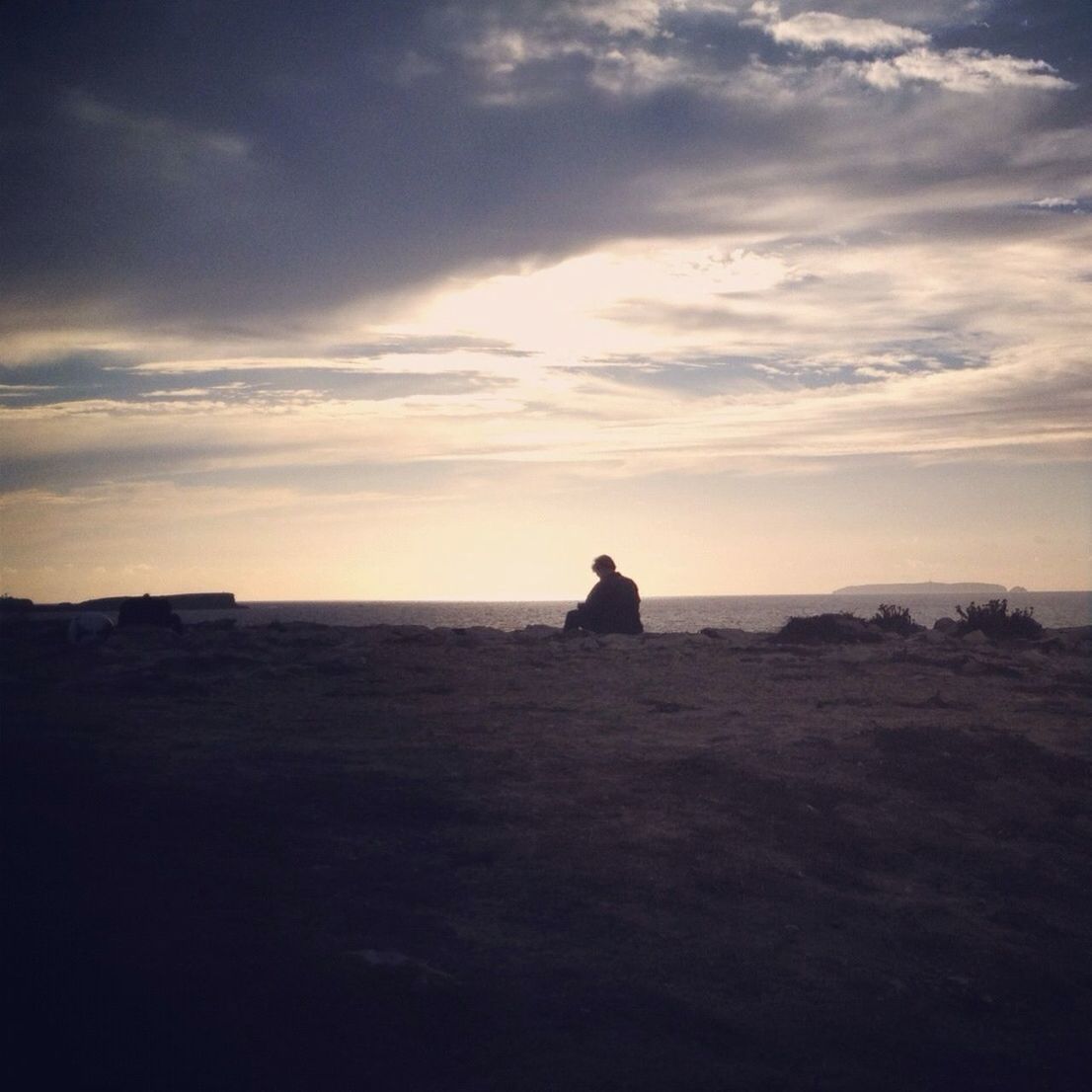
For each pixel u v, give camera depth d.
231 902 6.15
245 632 18.91
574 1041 5.30
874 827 8.48
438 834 7.52
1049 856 8.52
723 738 10.44
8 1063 4.54
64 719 10.05
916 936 6.96
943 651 17.48
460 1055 5.05
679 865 7.36
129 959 5.38
